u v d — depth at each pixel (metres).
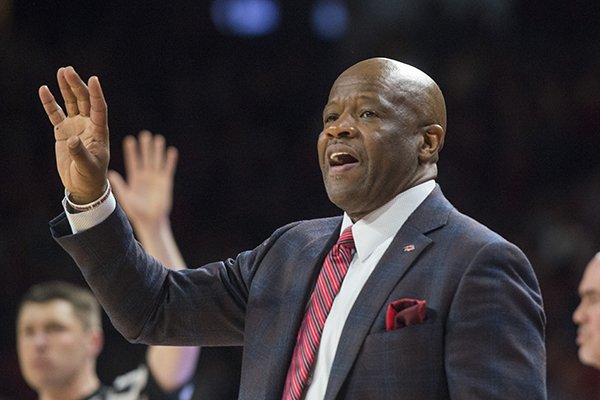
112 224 6.81
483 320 6.02
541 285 23.36
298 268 6.73
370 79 6.66
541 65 28.09
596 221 24.61
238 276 7.18
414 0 27.92
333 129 6.58
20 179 26.41
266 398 6.36
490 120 27.25
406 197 6.62
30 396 22.19
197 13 29.59
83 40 28.81
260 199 26.80
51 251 24.73
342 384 6.04
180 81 28.75
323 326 6.39
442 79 27.64
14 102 27.36
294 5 29.58
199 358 21.34
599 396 20.41
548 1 28.98
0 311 23.95
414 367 5.98
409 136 6.64
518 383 5.93
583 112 27.33
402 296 6.20
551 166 26.77
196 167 27.25
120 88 28.27
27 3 28.75
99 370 21.78
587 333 9.60
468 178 26.67
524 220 25.58
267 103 28.58
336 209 26.53
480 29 28.03
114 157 27.25
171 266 11.21
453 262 6.21
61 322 12.82
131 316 6.98
